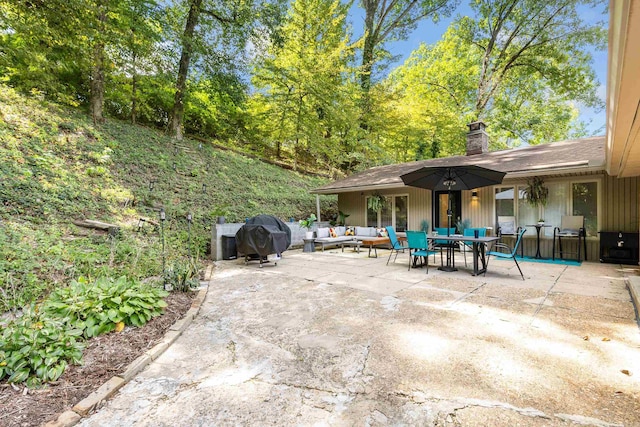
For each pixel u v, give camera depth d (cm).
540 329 306
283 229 741
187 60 1266
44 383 215
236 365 249
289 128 1602
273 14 1249
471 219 913
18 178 616
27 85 929
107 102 1236
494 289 464
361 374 230
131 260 537
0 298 343
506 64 1800
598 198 719
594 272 580
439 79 2008
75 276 428
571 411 183
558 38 1633
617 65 184
